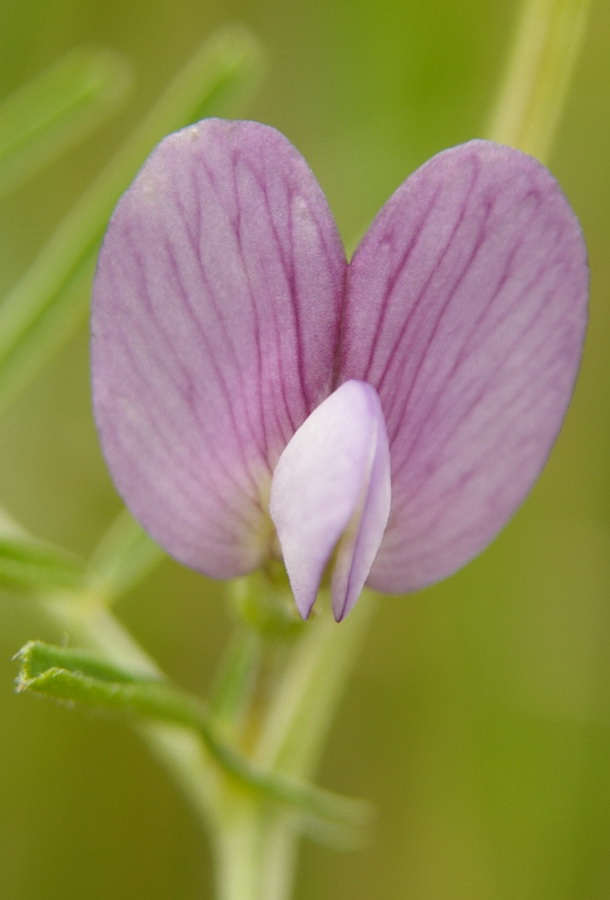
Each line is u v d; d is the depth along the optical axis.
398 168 0.11
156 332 0.08
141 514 0.08
